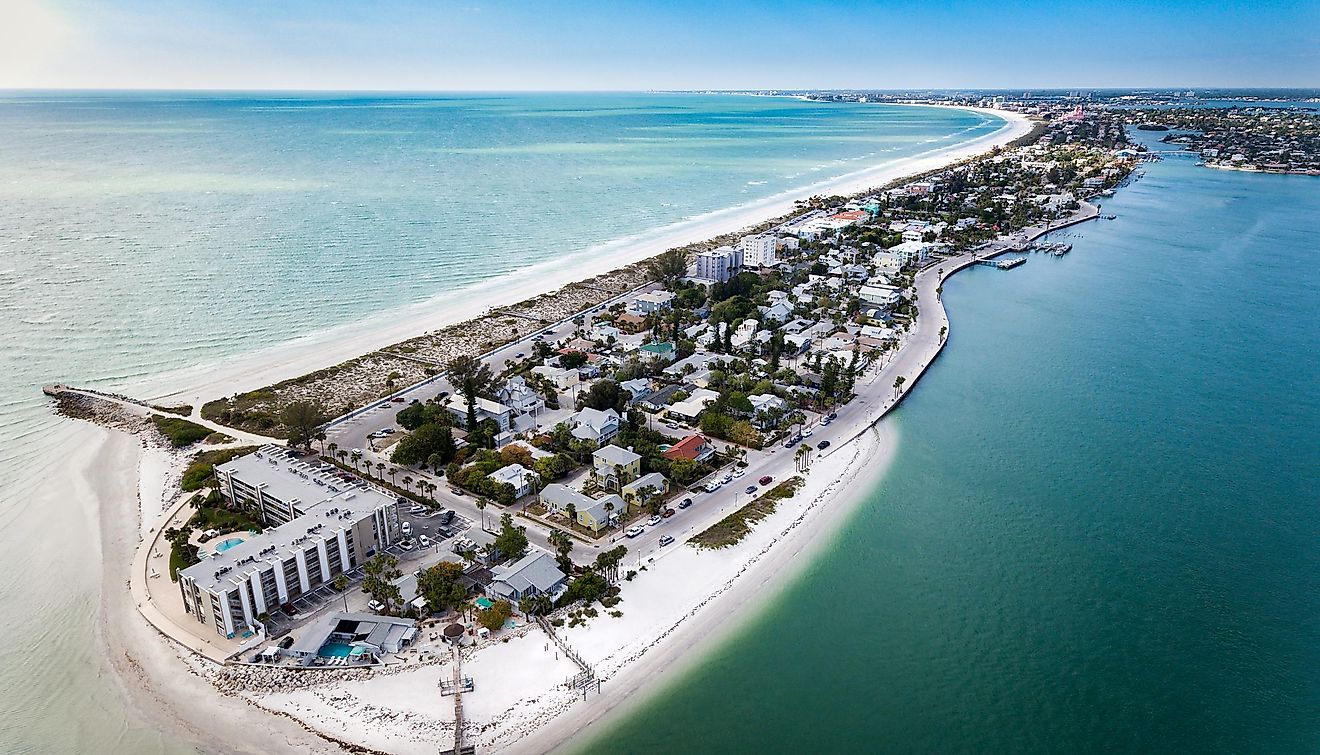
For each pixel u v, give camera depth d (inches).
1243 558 5022.1
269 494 4990.2
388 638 3991.1
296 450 6151.6
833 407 7066.9
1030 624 4382.4
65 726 3548.2
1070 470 6117.1
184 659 3919.8
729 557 4867.1
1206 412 7175.2
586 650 4030.5
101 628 4175.7
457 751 3361.2
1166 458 6323.8
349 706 3627.0
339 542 4559.5
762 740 3563.0
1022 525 5359.3
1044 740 3609.7
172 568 4653.1
